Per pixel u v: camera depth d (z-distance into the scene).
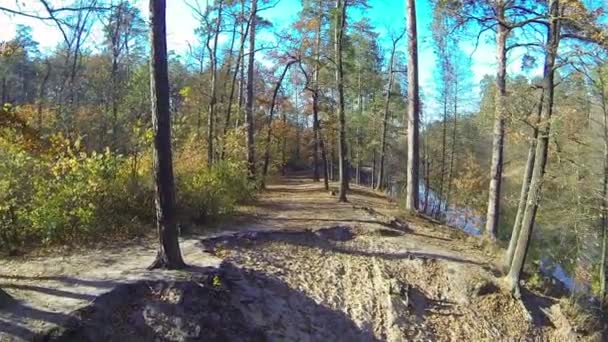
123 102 29.89
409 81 16.69
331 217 14.71
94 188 10.22
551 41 9.76
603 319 10.69
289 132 37.34
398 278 10.80
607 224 13.93
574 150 12.36
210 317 7.60
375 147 36.56
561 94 11.66
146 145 12.33
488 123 17.52
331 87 24.41
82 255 9.02
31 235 9.54
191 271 8.36
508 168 26.16
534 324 10.14
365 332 9.15
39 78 43.25
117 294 7.13
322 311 9.32
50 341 5.89
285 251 11.34
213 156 18.56
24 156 9.60
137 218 11.23
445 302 10.32
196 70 31.34
